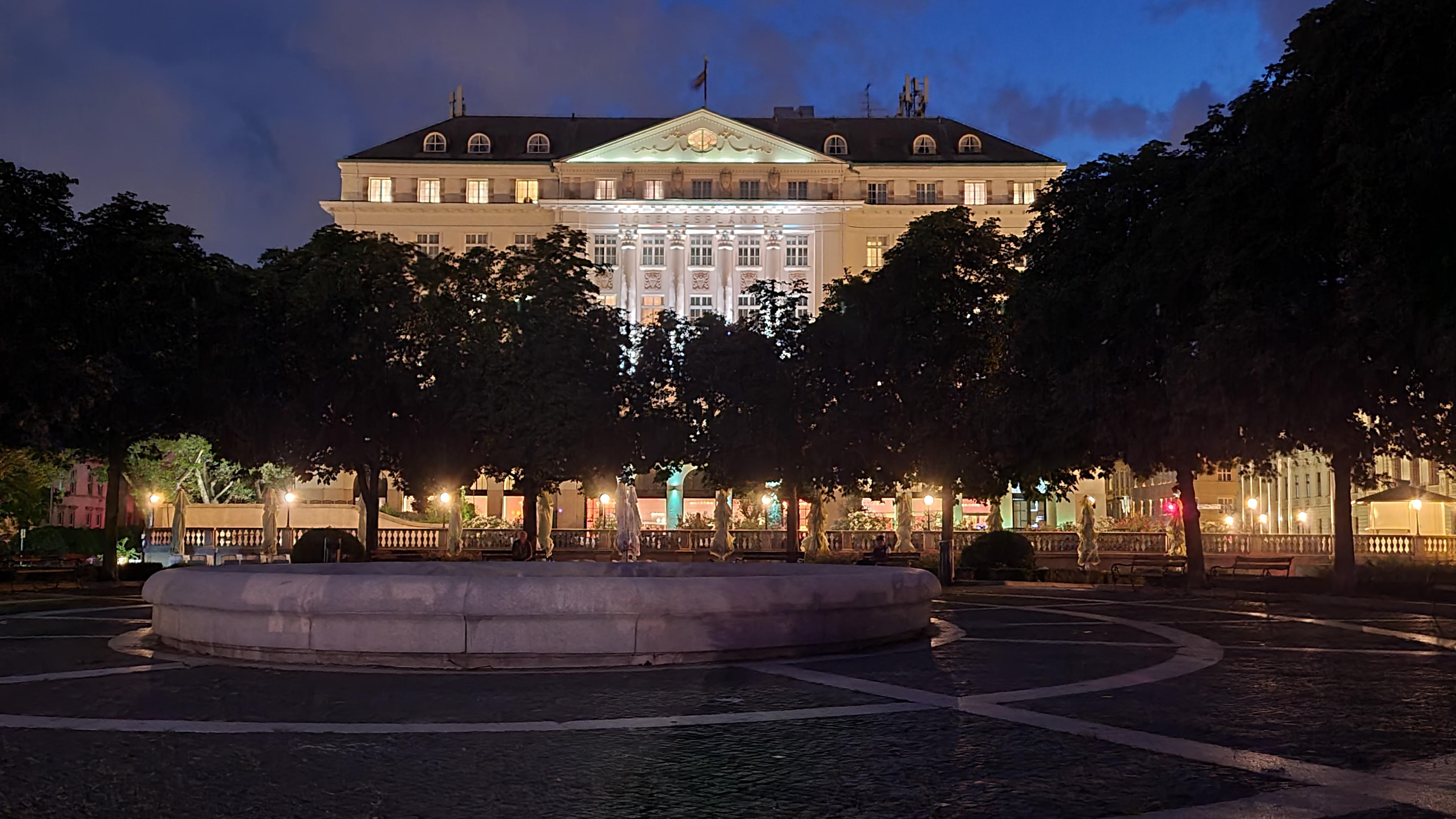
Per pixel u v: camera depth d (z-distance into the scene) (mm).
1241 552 49750
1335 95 23531
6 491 47969
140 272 29891
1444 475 57812
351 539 37719
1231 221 24953
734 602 13742
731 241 83250
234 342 32000
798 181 83938
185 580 14656
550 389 35875
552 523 62000
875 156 87188
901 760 8180
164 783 7473
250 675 12516
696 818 6668
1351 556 27938
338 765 8000
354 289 34969
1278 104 24953
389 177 84188
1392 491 49281
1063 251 31422
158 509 65625
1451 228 21094
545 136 87562
